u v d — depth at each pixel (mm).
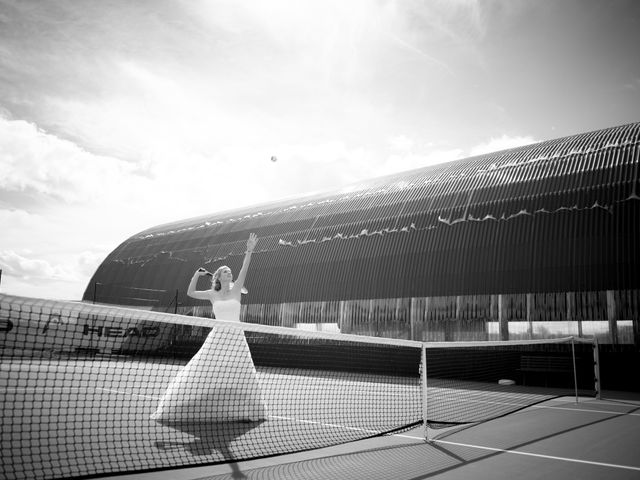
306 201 33375
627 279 18078
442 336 21672
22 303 5316
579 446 7422
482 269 21469
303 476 5594
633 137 21938
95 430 7836
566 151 23438
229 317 9445
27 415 8984
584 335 18500
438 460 6449
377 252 25219
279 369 24875
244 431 8102
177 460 6203
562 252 19859
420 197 26312
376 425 9211
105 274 40094
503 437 8125
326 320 25469
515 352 19812
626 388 17547
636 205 19031
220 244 33781
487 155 28172
